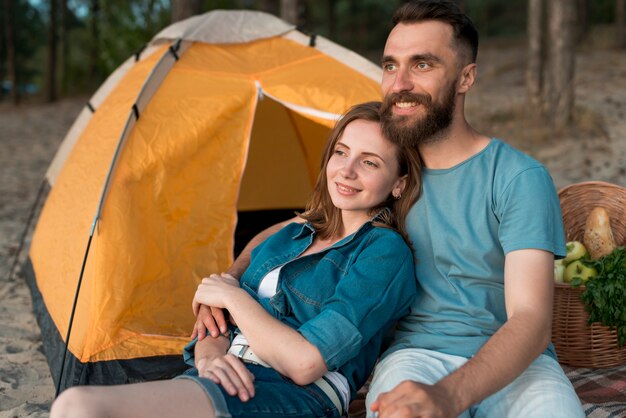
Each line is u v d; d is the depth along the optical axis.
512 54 16.39
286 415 2.09
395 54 2.34
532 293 2.13
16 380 3.50
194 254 3.66
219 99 3.92
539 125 8.89
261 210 5.85
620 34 15.23
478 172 2.34
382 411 1.88
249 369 2.20
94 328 3.34
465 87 2.37
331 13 21.08
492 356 2.00
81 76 19.80
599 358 3.23
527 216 2.21
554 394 2.14
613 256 3.17
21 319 4.34
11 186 8.84
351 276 2.26
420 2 2.34
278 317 2.36
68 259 3.71
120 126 3.89
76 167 4.23
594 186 3.67
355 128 2.42
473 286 2.34
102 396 1.90
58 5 22.34
